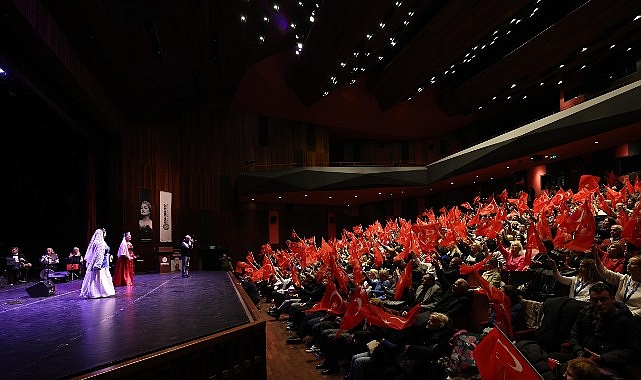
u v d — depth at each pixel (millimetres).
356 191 27328
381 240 16250
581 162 21531
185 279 16062
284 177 25656
